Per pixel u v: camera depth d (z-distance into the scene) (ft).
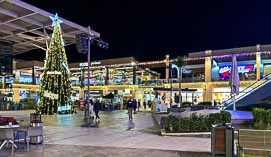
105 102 141.38
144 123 65.87
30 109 137.69
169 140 38.91
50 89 88.28
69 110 91.40
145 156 28.73
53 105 88.28
